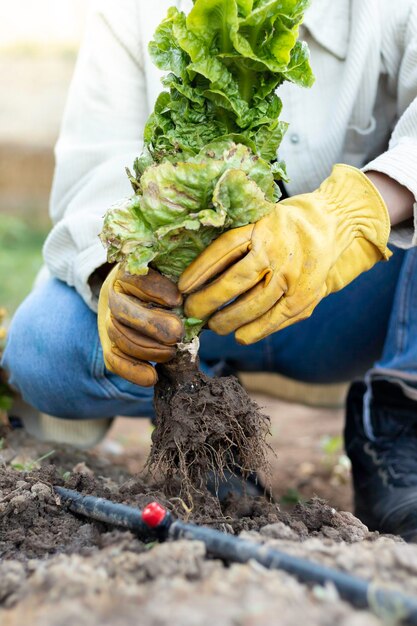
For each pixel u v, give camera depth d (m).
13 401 1.87
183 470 1.28
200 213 1.20
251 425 1.30
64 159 1.59
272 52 1.21
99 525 1.29
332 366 1.75
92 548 1.21
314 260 1.25
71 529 1.29
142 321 1.26
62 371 1.57
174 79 1.25
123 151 1.55
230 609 1.01
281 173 1.28
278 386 1.97
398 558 1.12
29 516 1.31
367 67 1.50
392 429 1.57
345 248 1.29
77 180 1.58
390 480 1.55
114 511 1.27
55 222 1.65
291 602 1.03
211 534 1.16
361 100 1.52
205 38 1.21
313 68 1.52
